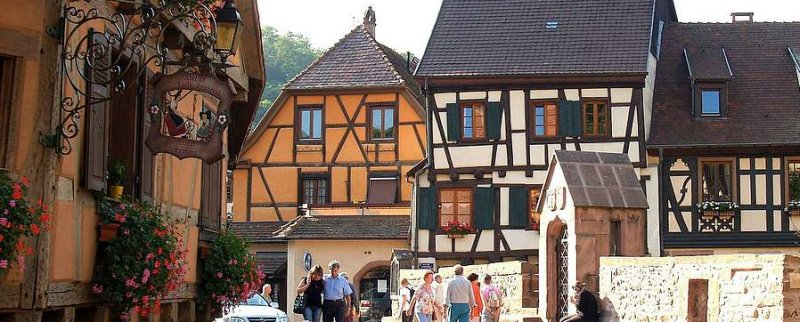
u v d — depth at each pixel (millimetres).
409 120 38781
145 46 11344
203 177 14234
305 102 39562
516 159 32344
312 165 39406
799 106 32875
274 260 38156
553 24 33844
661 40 35594
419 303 20859
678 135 32281
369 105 39156
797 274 13078
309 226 37250
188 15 10289
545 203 19875
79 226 9914
